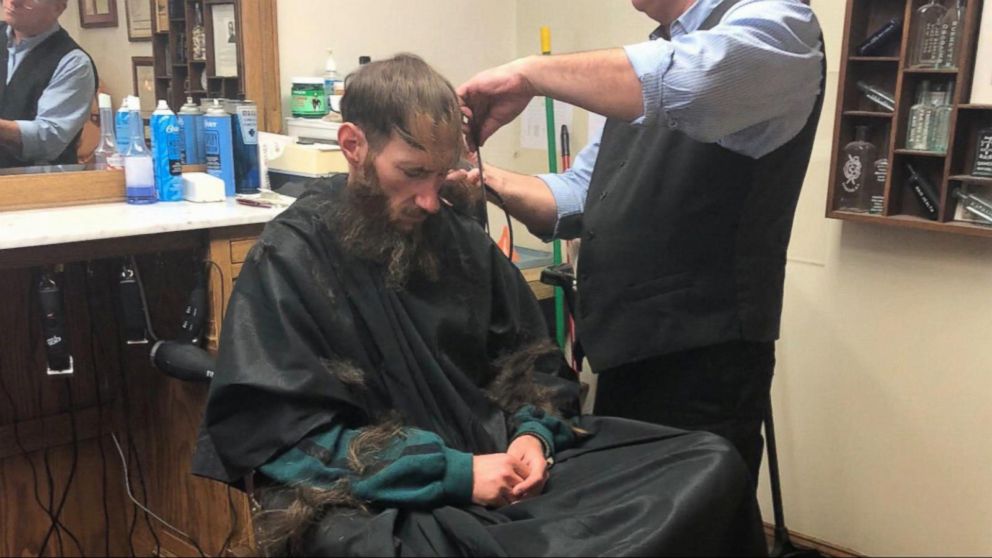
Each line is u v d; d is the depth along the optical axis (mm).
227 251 1878
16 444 2037
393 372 1202
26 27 1871
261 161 2172
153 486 2197
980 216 1891
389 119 1168
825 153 2156
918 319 2082
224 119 2080
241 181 2145
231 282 1896
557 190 1711
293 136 2266
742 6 1338
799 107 1347
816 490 2324
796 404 2326
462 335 1294
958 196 1926
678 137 1439
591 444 1298
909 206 2029
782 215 1465
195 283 1906
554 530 1030
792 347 2307
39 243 1595
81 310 2105
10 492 2059
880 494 2211
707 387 1474
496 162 2852
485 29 2760
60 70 1932
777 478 2156
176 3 2078
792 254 2268
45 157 1938
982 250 1962
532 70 1315
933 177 1993
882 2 2002
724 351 1456
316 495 1062
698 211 1429
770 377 1541
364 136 1196
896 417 2154
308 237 1209
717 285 1440
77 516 2178
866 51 2002
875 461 2209
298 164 2086
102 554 2238
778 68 1257
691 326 1449
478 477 1113
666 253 1456
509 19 2822
